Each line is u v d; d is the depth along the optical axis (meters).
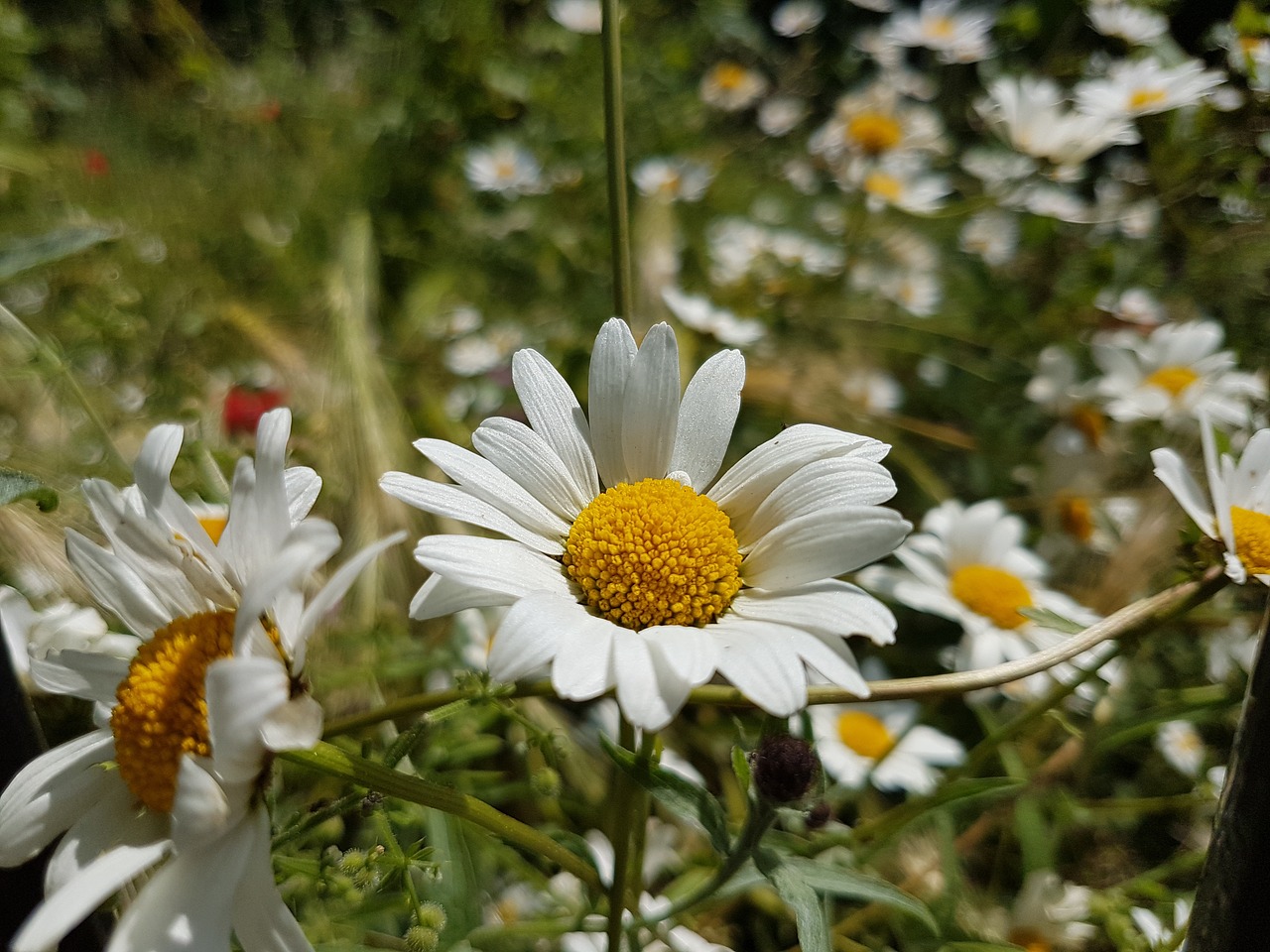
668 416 0.12
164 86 0.40
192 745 0.09
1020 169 0.27
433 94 0.37
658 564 0.11
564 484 0.12
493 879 0.17
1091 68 0.28
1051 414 0.27
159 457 0.10
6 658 0.10
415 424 0.26
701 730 0.20
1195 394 0.22
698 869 0.17
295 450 0.20
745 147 0.39
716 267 0.31
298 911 0.14
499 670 0.10
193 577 0.10
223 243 0.31
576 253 0.32
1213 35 0.25
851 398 0.28
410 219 0.35
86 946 0.11
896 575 0.20
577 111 0.37
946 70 0.37
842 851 0.15
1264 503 0.15
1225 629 0.20
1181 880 0.19
